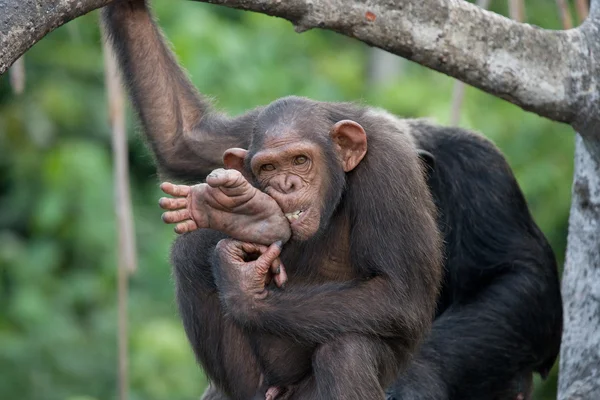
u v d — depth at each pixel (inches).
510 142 824.3
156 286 842.2
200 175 423.5
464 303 502.6
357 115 400.8
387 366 374.0
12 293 830.5
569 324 408.8
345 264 397.7
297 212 374.0
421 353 474.9
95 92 876.6
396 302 373.1
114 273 834.2
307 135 379.9
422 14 355.9
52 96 850.1
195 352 406.0
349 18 349.7
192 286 400.8
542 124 823.7
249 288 365.7
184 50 815.1
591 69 375.9
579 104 375.9
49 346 797.9
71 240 841.5
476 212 504.4
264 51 865.5
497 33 365.7
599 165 396.8
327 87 877.2
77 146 826.8
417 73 959.0
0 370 782.5
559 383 411.5
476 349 482.3
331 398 360.8
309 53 919.0
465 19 361.7
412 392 455.8
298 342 366.0
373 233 382.9
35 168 855.1
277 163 376.5
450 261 505.0
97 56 880.9
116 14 410.3
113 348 800.9
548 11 855.1
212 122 426.9
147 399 761.0
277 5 342.6
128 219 473.1
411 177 390.9
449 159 508.1
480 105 835.4
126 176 471.8
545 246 516.4
